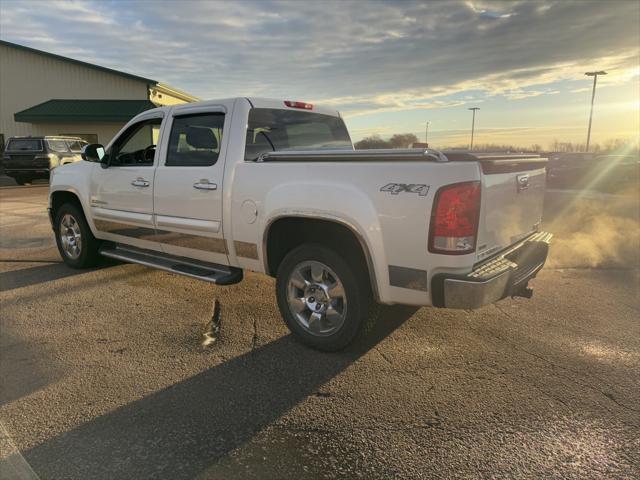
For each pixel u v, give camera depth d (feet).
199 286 18.07
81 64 82.23
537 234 14.02
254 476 7.80
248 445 8.59
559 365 11.69
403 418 9.46
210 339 13.24
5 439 8.74
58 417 9.44
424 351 12.48
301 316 12.80
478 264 10.61
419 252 10.33
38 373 11.22
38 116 77.66
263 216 12.67
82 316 14.87
